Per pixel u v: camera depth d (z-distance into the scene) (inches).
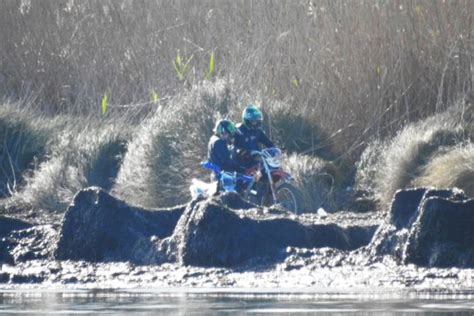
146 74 2492.6
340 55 2272.4
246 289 1344.7
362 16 2288.4
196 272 1465.3
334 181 2059.5
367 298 1228.5
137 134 2250.2
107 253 1568.7
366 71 2250.2
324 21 2305.6
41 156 2374.5
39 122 2463.1
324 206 1982.0
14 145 2399.1
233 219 1502.2
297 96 2268.7
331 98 2242.9
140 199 2084.2
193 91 2229.3
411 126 2139.5
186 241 1501.0
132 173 2117.4
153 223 1608.0
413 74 2268.7
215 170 1918.1
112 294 1326.3
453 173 1904.5
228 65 2415.1
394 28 2274.9
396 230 1465.3
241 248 1489.9
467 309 1119.6
